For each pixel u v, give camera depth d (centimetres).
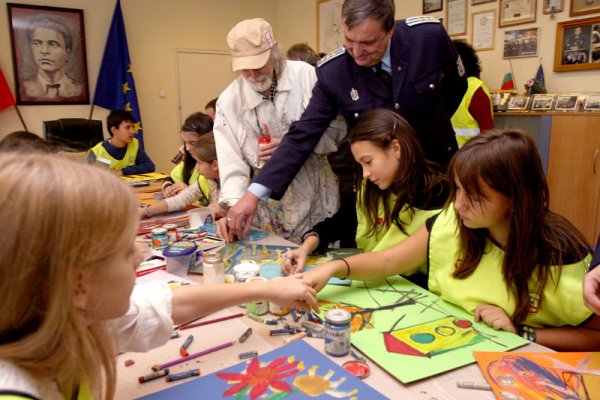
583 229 303
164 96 546
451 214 124
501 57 364
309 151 172
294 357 89
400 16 441
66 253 48
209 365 88
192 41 557
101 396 63
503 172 98
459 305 113
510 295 106
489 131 106
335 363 87
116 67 499
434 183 142
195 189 239
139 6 516
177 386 82
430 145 175
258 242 169
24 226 46
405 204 143
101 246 51
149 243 167
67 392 58
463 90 185
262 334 100
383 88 167
